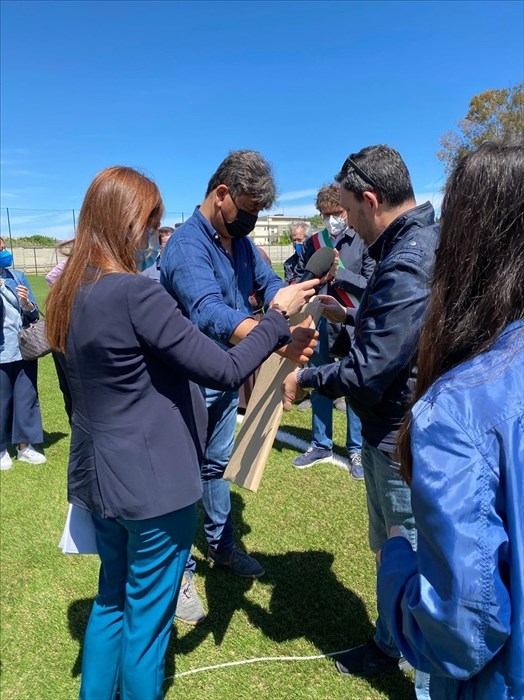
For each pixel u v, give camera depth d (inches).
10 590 110.7
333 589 108.1
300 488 151.3
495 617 30.0
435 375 35.3
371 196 68.7
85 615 103.0
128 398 58.4
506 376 31.4
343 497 145.7
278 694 83.7
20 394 172.1
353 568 114.7
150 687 64.6
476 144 36.9
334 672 87.7
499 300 32.1
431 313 35.2
